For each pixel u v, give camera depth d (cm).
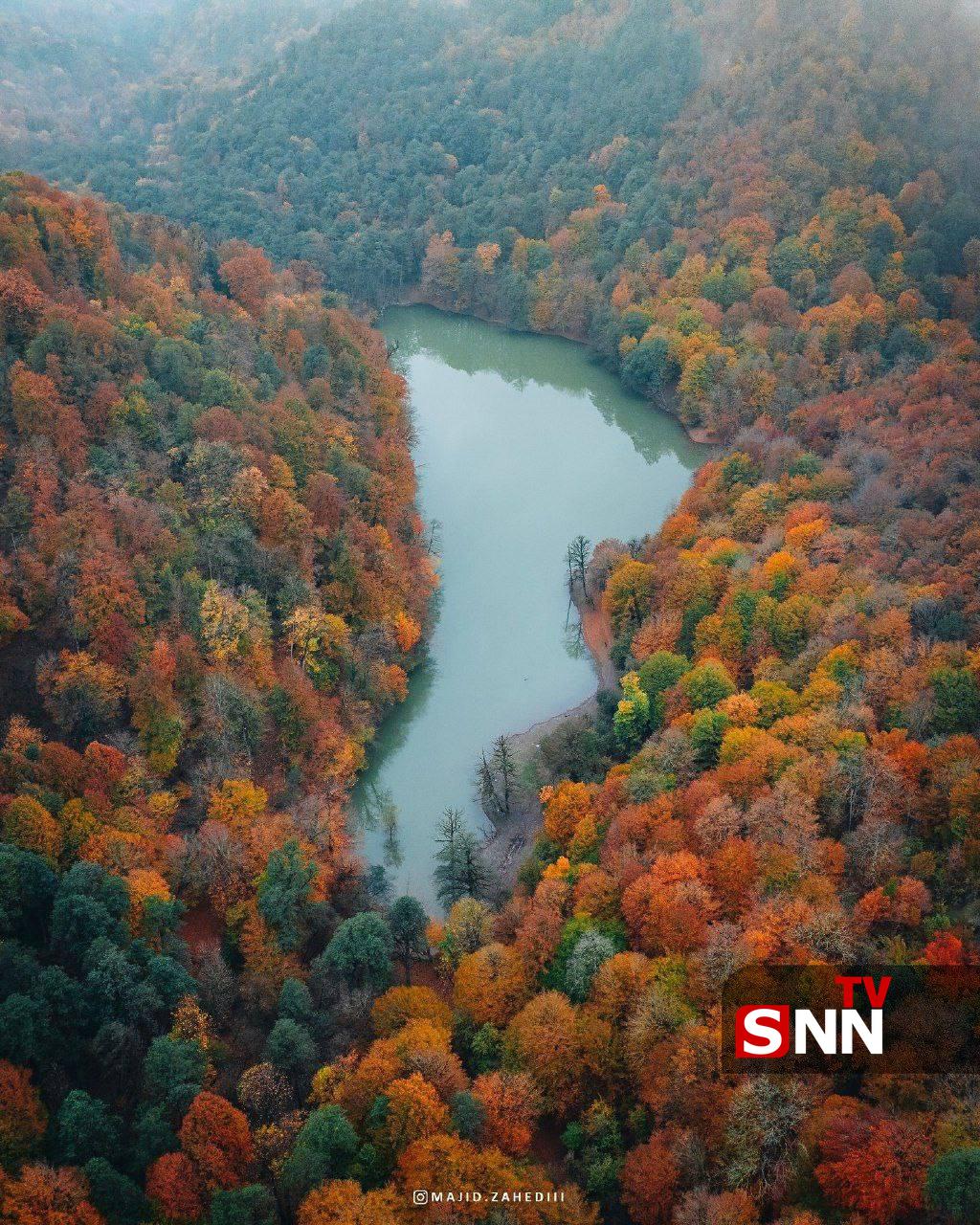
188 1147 8525
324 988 10431
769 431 19862
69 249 17600
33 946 10262
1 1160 8250
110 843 11006
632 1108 9000
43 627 13012
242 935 10894
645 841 11056
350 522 16250
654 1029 9000
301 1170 8275
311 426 17200
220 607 13625
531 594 18125
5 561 13112
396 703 15700
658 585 16212
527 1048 9250
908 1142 7531
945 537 14475
